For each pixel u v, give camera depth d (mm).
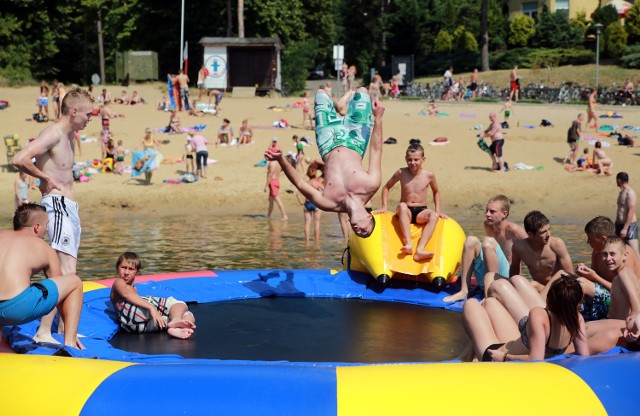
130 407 4086
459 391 4109
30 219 5543
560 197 19906
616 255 5652
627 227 12758
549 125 28078
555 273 6777
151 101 33625
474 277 9148
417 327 7180
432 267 8781
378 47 58562
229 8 41781
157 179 21562
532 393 4129
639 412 4137
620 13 51156
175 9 43062
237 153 24062
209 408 4035
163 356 5676
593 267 6672
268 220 17797
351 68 33344
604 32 48438
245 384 4188
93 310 7312
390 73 52812
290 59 41594
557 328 4957
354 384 4164
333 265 11602
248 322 7352
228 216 18391
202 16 43000
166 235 15172
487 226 8023
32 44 44219
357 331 7008
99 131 26344
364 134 6992
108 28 46500
